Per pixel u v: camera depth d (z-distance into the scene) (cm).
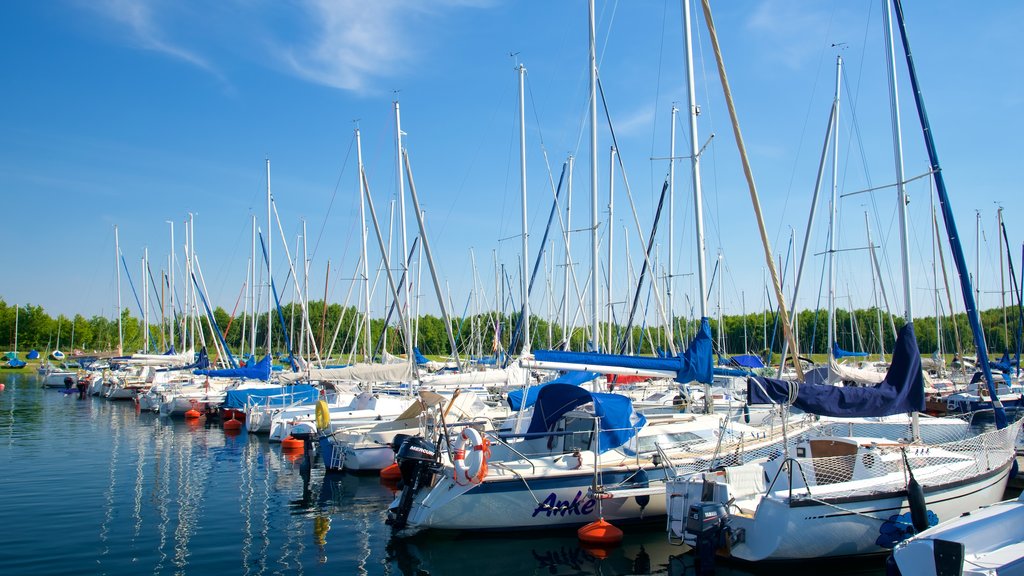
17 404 3847
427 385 1992
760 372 3098
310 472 1823
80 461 2027
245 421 2791
